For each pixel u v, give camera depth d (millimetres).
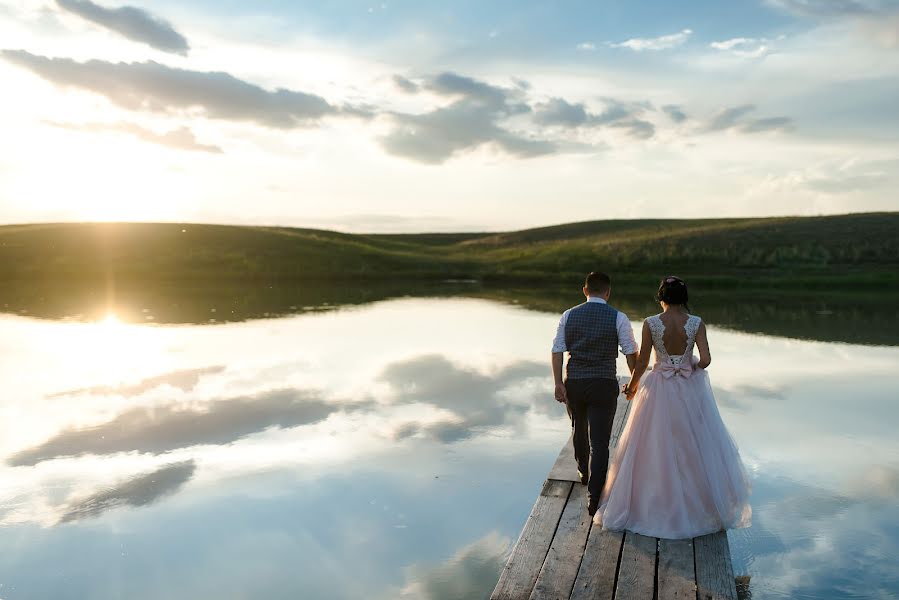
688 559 4734
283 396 10734
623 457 5422
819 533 5672
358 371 12844
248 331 18547
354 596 4691
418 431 8727
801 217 76375
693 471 5250
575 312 5469
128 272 47031
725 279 42719
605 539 5070
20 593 4715
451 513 6105
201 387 11414
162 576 4961
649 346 5395
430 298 31219
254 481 6930
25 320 21000
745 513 5359
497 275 48312
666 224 95625
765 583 4848
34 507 6273
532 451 7895
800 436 8531
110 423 9141
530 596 4273
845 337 17734
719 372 12930
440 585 4844
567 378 5504
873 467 7336
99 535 5672
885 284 41156
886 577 4898
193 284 41000
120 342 16438
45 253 52531
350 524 5887
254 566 5117
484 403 10250
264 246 58969
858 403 10312
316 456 7738
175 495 6566
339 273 48688
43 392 11062
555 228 100562
